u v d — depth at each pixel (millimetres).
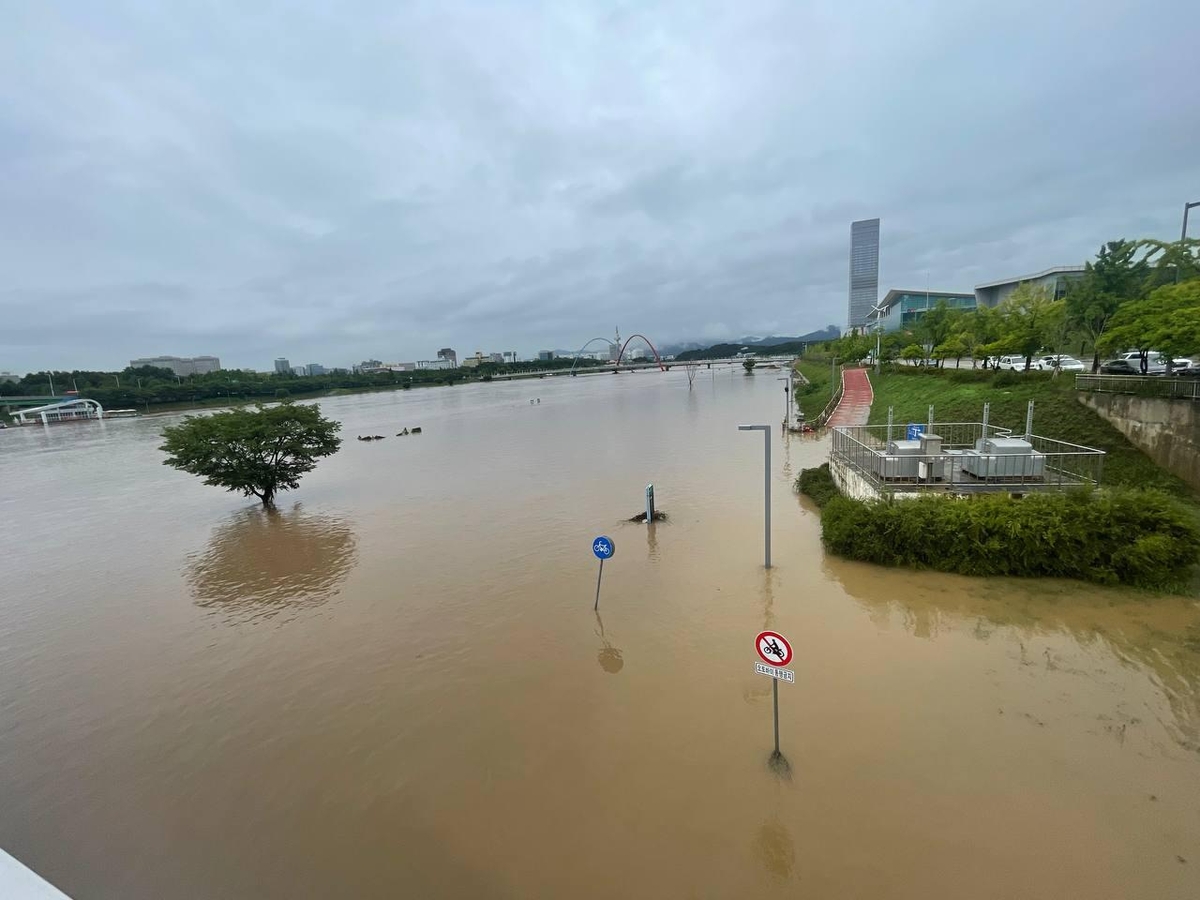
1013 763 7672
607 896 6305
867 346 61906
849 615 11867
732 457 29484
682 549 16312
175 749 9414
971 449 19344
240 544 20203
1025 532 12500
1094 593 11836
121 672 12000
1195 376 19344
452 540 18750
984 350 27781
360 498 25984
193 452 23156
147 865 7211
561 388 126312
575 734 8938
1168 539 11727
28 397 99438
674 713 9234
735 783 7707
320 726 9688
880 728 8500
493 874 6680
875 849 6609
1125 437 17750
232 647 12719
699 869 6543
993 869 6277
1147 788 7152
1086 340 23422
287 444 24703
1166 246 21797
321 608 14375
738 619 12102
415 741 9086
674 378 141750
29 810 8273
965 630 10961
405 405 93188
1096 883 6055
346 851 7164
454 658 11477
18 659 12867
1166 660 9594
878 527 14078
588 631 12117
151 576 17672
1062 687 9133
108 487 33719
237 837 7527
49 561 19750
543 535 18469
